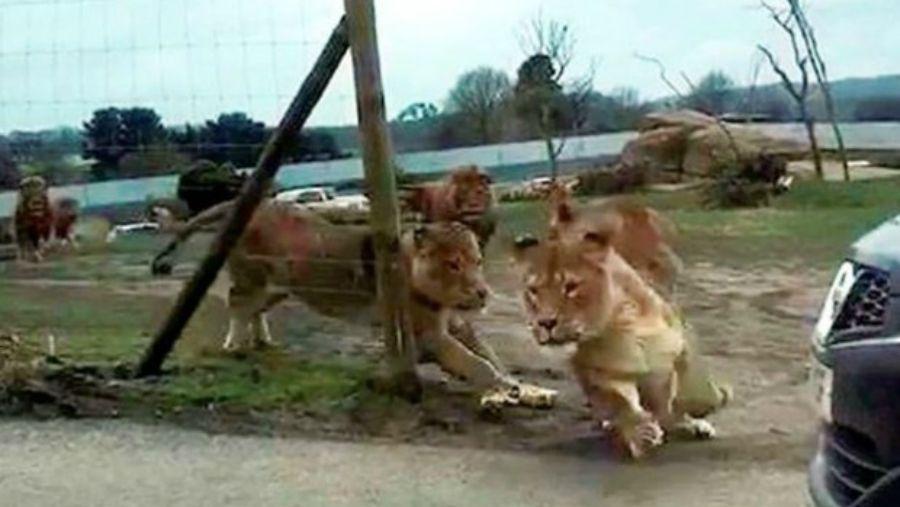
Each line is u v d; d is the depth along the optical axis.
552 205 5.96
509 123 19.66
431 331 6.34
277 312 7.66
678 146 20.50
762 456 5.47
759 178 19.20
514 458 5.58
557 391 6.37
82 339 7.68
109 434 6.03
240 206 6.83
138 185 10.19
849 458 3.58
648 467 5.41
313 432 5.98
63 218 12.45
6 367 6.75
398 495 5.20
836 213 15.79
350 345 7.35
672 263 6.21
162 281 10.00
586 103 22.34
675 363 5.63
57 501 5.23
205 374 6.82
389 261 6.29
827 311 3.79
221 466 5.59
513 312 7.75
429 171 9.26
